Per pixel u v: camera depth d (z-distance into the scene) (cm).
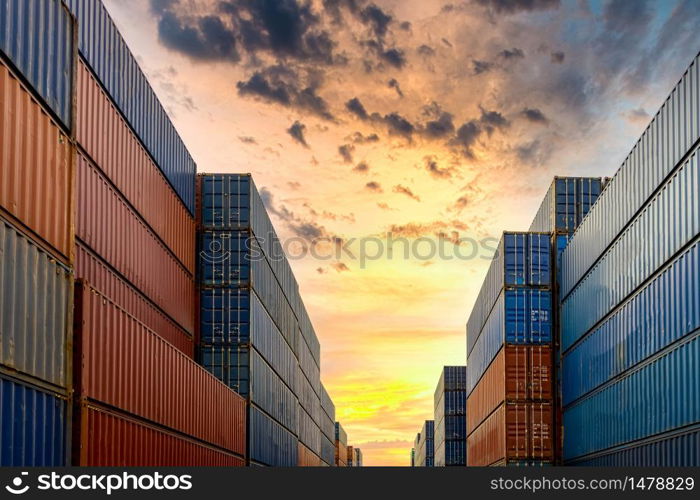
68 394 1895
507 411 4869
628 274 3394
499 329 5159
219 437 3656
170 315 3856
